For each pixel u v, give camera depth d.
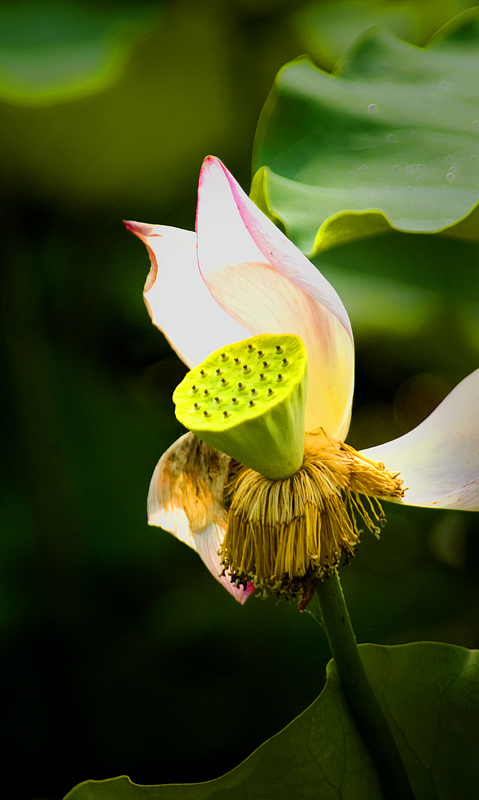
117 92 1.52
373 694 0.98
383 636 1.41
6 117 1.52
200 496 0.99
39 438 1.58
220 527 0.99
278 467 0.96
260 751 0.99
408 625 1.43
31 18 1.61
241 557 0.97
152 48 1.50
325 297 0.95
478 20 1.14
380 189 1.05
